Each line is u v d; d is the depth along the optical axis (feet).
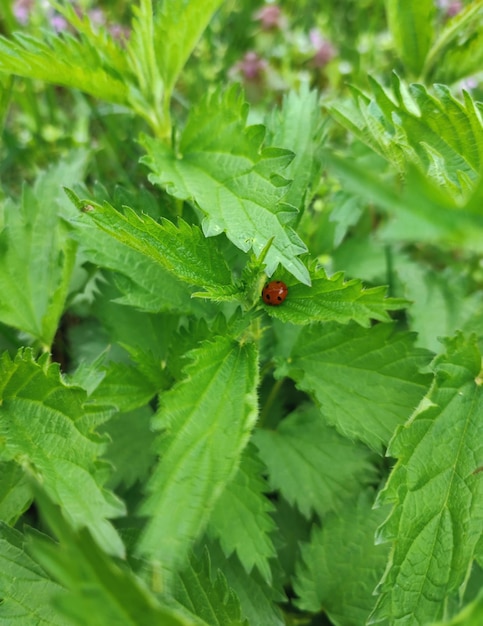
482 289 0.73
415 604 0.38
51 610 0.42
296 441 0.56
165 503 0.34
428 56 0.62
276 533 0.54
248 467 0.47
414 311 0.58
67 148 0.84
